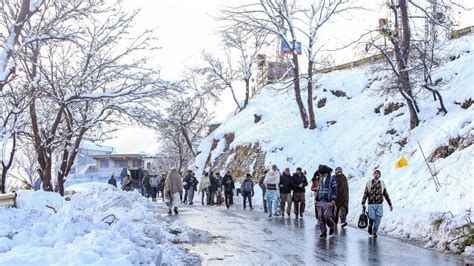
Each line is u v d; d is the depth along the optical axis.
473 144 18.50
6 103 15.11
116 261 5.70
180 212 21.55
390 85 26.84
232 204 28.27
